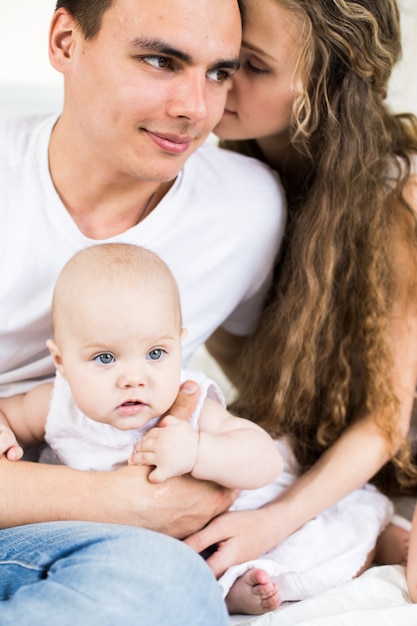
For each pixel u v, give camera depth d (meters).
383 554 1.53
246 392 1.71
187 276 1.49
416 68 1.97
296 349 1.58
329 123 1.53
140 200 1.41
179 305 1.30
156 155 1.28
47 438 1.36
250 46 1.42
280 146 1.61
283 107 1.48
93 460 1.33
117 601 0.98
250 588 1.29
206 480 1.29
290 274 1.61
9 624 0.95
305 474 1.48
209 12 1.21
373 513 1.49
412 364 1.55
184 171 1.46
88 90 1.25
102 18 1.21
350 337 1.58
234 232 1.50
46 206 1.38
